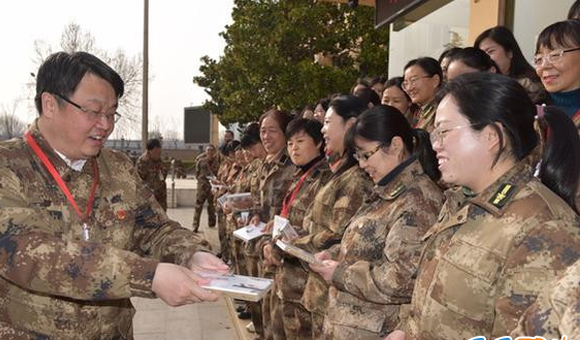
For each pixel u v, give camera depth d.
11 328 1.63
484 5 4.58
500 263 1.17
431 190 1.88
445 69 2.93
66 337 1.66
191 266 1.80
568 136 1.29
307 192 3.18
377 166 2.00
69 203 1.69
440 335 1.27
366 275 1.84
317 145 3.29
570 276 0.88
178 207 13.56
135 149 21.62
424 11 5.89
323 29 11.78
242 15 13.86
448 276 1.26
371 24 11.45
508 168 1.28
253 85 12.94
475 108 1.25
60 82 1.59
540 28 3.88
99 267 1.44
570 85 2.07
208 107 16.75
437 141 1.34
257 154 5.00
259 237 3.74
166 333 4.38
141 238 2.02
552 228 1.12
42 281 1.45
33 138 1.69
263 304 3.61
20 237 1.47
